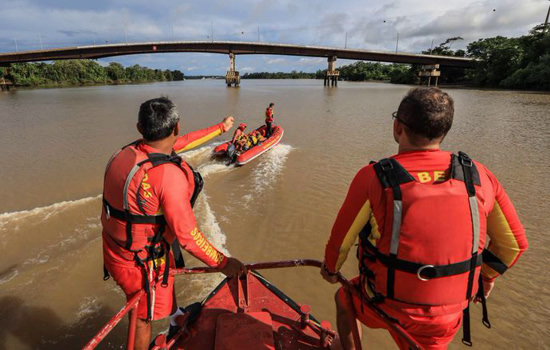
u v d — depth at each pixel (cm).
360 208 169
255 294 293
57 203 747
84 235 614
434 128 158
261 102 3269
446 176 162
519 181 914
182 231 202
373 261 177
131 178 197
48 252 561
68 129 1714
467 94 4234
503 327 424
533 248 590
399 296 168
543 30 5600
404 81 9188
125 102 3225
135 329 220
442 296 163
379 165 164
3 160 1127
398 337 189
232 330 245
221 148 1151
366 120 2028
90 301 448
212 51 6600
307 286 493
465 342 197
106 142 1412
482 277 201
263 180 930
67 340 387
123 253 214
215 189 862
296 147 1314
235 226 667
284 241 615
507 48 5859
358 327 234
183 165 215
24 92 5169
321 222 686
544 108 2584
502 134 1534
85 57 5909
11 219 673
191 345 240
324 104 3075
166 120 205
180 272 246
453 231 154
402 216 155
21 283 480
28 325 405
